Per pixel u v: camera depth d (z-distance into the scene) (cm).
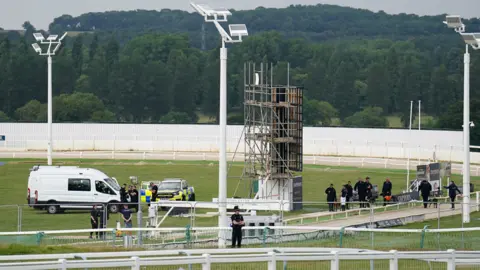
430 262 9975
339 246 12600
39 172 17912
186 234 12775
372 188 19425
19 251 10938
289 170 19525
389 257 9100
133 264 8200
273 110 19612
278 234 13462
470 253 10300
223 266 9488
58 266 7906
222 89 13575
